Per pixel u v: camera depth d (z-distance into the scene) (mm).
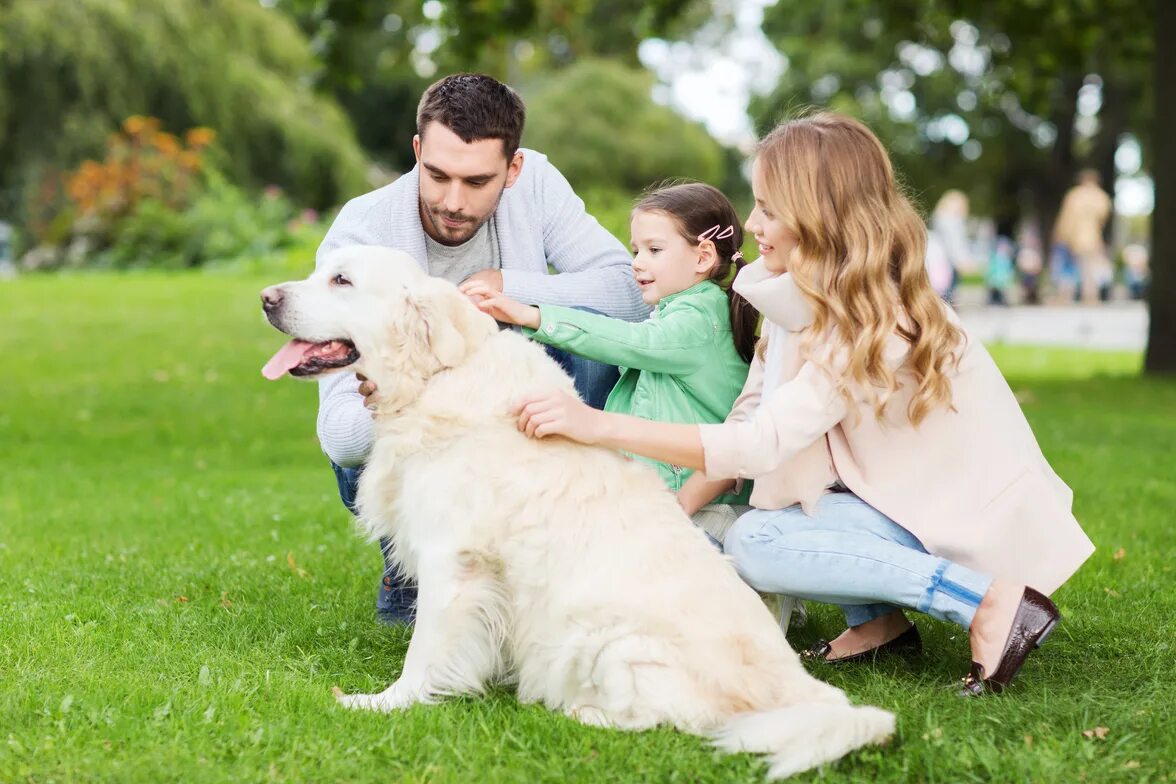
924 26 15508
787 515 3494
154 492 6867
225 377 11094
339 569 4961
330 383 3982
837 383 3252
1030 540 3350
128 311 14742
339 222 4086
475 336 3375
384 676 3645
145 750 2859
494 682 3447
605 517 3158
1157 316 12719
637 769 2791
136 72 24812
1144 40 15172
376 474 3410
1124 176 39625
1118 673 3580
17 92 24234
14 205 24781
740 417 3727
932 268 19500
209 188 23938
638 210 3971
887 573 3307
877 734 2721
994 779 2748
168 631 3908
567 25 15320
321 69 13172
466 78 3807
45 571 4746
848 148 3354
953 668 3738
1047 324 21562
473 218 3910
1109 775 2775
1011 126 30531
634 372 4012
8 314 14266
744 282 3504
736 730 2824
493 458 3223
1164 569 4875
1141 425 9047
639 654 2971
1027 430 3514
